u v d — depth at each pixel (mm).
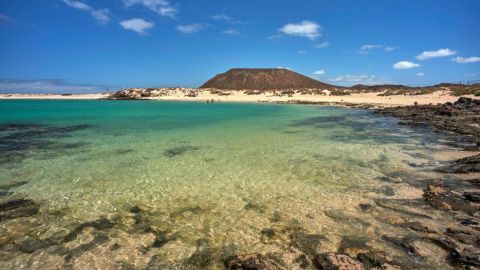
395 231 8070
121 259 7117
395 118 36062
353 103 63906
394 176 12680
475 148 17250
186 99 88812
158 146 19281
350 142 20469
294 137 22734
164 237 8070
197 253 7336
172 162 15367
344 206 9773
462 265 6512
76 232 8328
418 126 28078
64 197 10742
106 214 9430
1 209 9695
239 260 6750
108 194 11047
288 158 16078
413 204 9742
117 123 31922
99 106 63906
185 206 10016
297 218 9039
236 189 11500
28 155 16781
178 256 7223
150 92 103125
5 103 79688
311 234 8070
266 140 21453
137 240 7926
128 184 12094
